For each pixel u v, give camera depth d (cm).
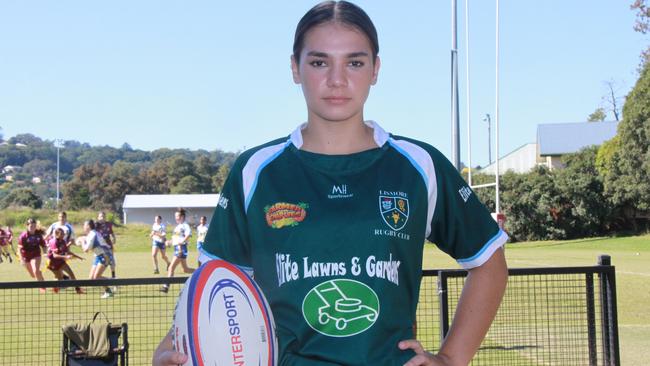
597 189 4747
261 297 204
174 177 10681
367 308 193
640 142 4422
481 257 219
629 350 805
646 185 4441
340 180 205
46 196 14012
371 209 200
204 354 193
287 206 203
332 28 208
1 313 1056
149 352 762
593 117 8862
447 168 219
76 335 649
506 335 721
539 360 654
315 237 197
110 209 9694
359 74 208
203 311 197
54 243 1580
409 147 216
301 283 196
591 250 3703
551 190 4725
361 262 195
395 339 197
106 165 10312
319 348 193
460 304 220
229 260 217
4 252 2981
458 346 209
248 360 195
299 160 210
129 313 1045
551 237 4750
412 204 205
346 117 208
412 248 204
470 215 220
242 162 219
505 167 7244
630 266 2334
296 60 221
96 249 1573
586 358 645
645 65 4422
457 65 2319
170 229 5794
